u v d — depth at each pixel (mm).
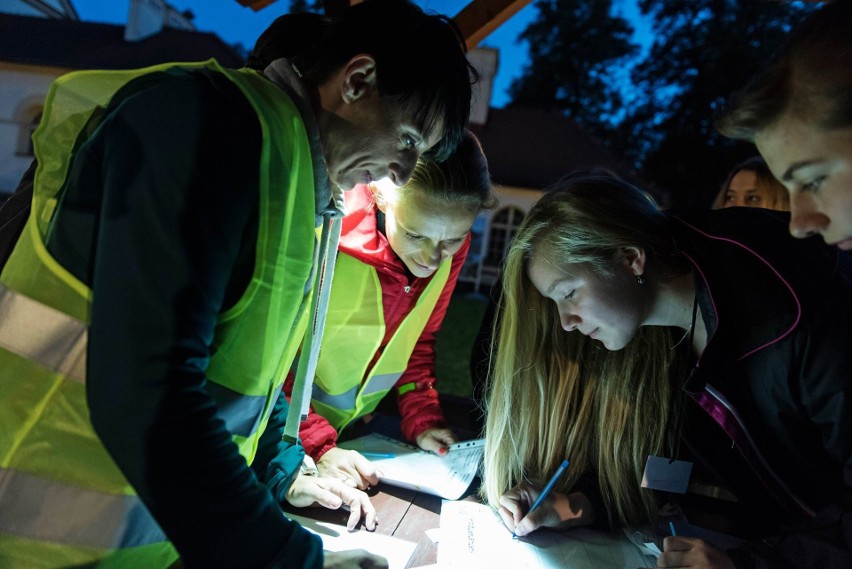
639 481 1314
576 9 23625
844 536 931
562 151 16969
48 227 768
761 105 674
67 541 778
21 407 745
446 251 1393
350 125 875
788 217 1166
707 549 1025
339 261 1426
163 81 739
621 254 1122
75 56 13531
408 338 1586
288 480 1225
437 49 858
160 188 632
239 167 699
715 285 1080
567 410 1351
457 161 1256
